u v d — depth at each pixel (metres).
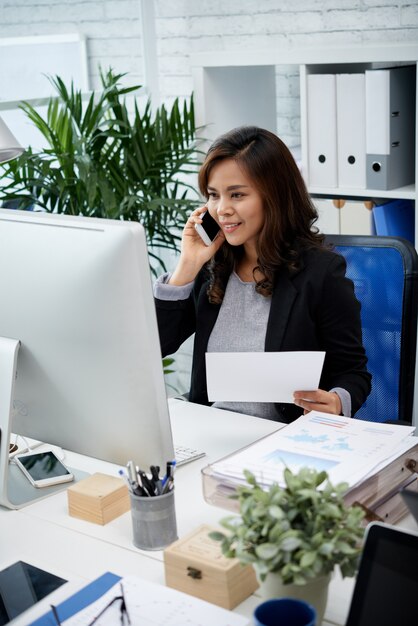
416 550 0.93
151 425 1.39
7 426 1.44
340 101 2.81
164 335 2.05
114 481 1.45
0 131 2.03
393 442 1.39
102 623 1.08
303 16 3.17
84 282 1.33
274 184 1.86
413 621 0.90
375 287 2.10
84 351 1.38
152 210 3.09
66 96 2.98
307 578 1.00
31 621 1.12
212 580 1.13
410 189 2.78
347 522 1.03
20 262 1.41
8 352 1.44
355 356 1.91
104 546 1.31
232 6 3.36
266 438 1.44
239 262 2.00
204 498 1.33
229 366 1.59
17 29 3.13
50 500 1.49
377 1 2.96
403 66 2.78
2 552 1.31
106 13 3.45
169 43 3.61
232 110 3.25
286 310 1.90
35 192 3.00
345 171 2.87
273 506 1.01
